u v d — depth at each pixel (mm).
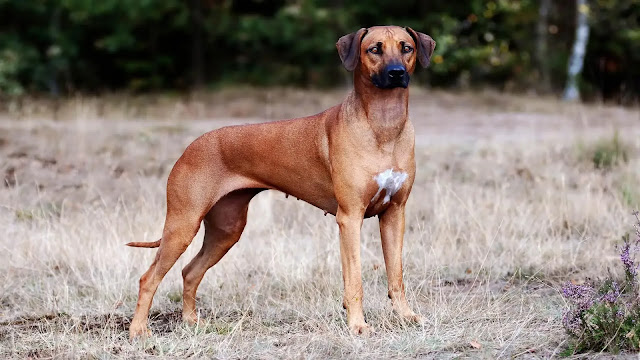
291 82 27406
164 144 13242
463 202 8828
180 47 27656
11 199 9398
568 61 25578
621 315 4992
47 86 25234
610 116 18031
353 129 5391
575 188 10109
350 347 5160
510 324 5414
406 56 5375
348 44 5477
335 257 7188
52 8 25516
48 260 7551
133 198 9781
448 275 7172
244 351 5266
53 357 5230
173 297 6852
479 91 24969
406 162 5480
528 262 7246
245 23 26094
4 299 6738
